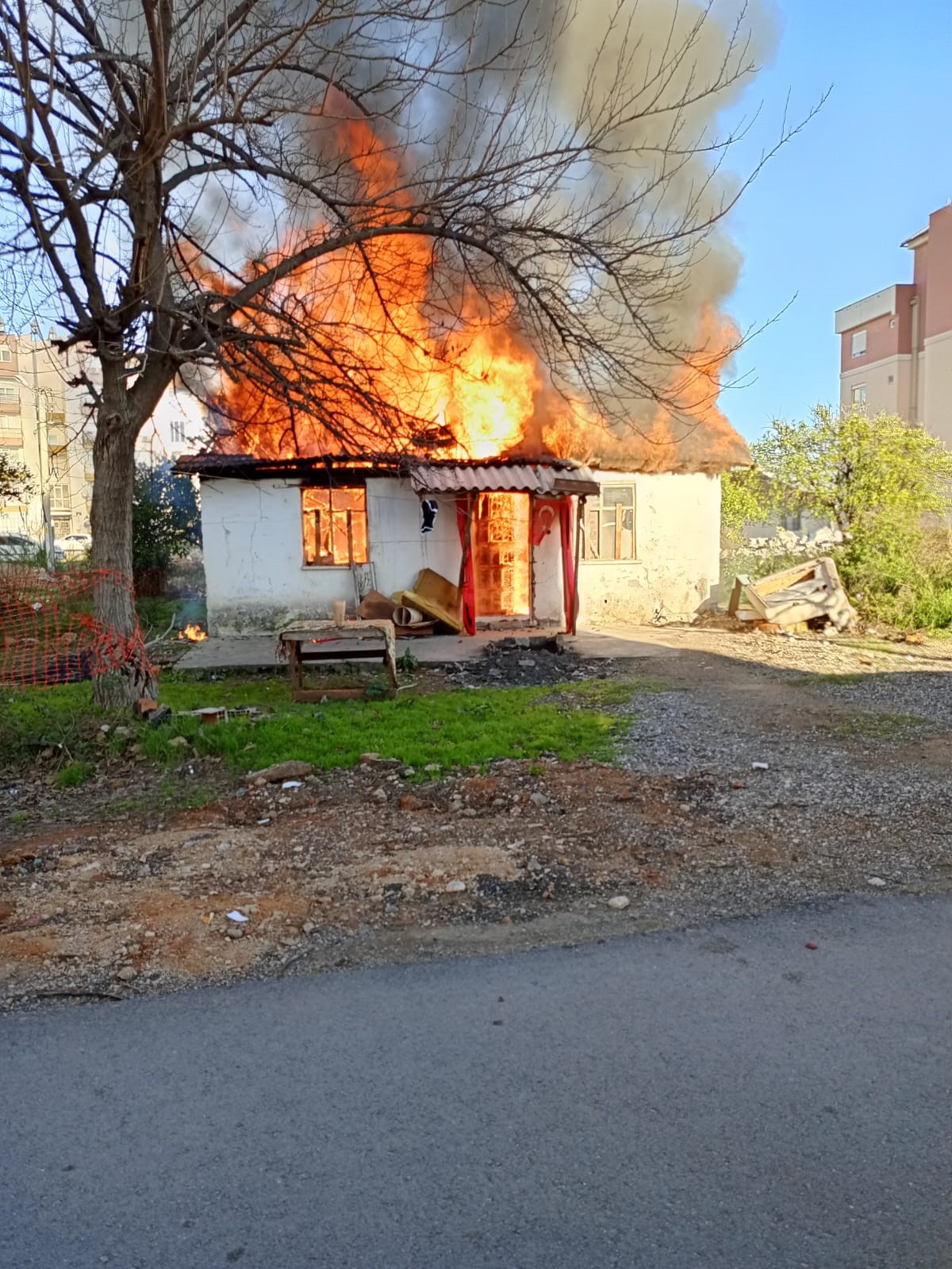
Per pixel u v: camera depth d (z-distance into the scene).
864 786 6.01
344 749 7.21
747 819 5.40
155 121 6.88
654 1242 2.20
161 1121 2.71
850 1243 2.19
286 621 14.41
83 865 4.90
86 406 8.65
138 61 7.23
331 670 11.47
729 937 3.88
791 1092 2.79
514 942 3.88
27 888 4.60
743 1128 2.62
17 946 3.92
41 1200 2.40
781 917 4.07
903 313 33.56
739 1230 2.23
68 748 7.30
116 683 8.14
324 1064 2.99
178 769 6.93
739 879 4.52
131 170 7.34
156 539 20.34
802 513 18.05
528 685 10.30
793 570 15.18
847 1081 2.84
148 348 7.51
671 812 5.55
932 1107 2.71
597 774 6.39
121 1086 2.90
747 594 14.89
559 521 14.56
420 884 4.49
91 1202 2.38
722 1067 2.92
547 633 13.70
